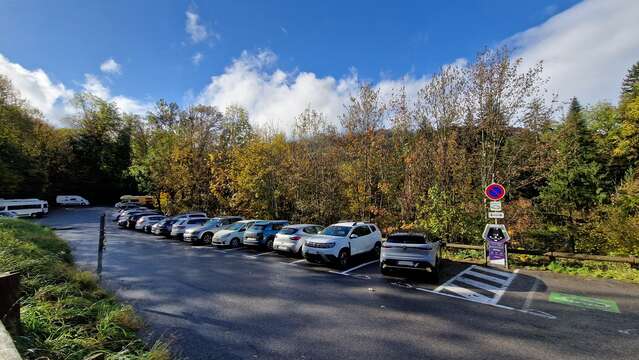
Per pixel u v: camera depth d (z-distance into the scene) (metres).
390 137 19.19
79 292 6.15
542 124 13.30
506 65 13.26
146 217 26.52
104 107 62.25
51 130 56.41
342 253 11.38
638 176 20.91
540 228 16.78
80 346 3.88
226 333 5.42
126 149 63.69
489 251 11.03
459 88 14.78
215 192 28.08
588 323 5.90
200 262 12.55
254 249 16.28
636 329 5.61
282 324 5.86
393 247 9.52
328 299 7.47
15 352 2.31
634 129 26.22
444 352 4.70
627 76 35.78
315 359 4.48
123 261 12.74
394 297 7.65
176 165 32.41
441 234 14.07
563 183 22.50
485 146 14.38
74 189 58.94
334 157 21.36
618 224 14.55
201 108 33.59
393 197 18.64
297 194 23.38
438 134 15.73
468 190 14.73
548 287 8.48
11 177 39.72
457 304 7.08
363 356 4.57
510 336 5.30
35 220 35.56
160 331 5.46
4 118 39.22
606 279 9.19
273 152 25.50
